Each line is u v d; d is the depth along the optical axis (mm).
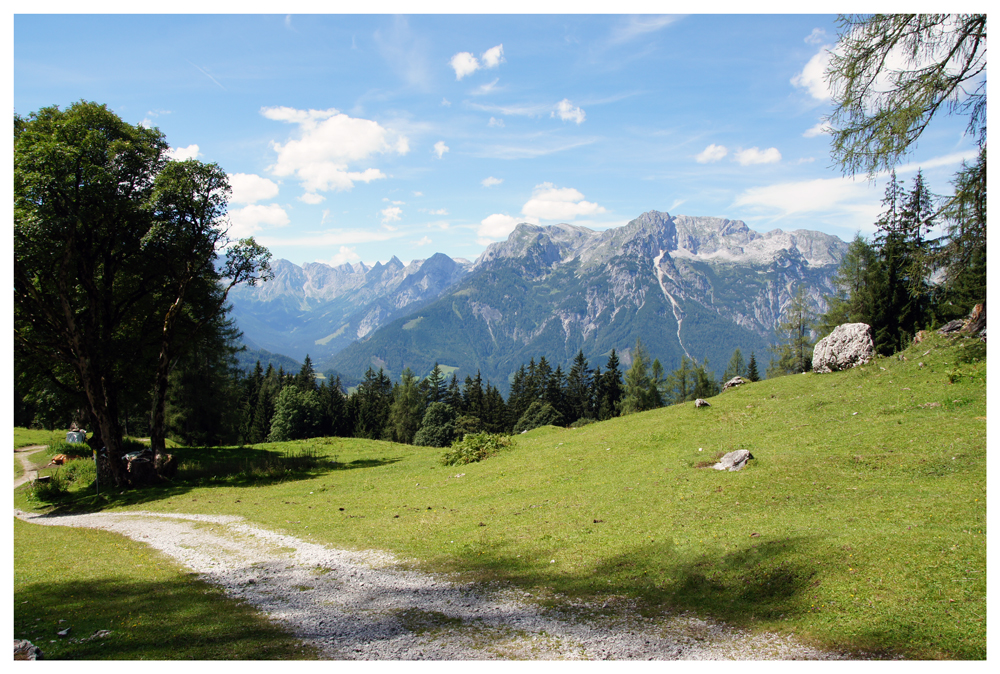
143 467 28328
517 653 8203
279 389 124312
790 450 17906
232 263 30031
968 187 14133
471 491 20812
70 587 11789
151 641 8844
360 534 15789
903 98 13898
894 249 39469
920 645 7527
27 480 33000
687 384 111000
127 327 32812
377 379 142250
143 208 26469
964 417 17000
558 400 108688
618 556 12172
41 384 33375
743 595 9656
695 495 15578
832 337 29656
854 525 11586
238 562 13727
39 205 23281
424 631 9109
